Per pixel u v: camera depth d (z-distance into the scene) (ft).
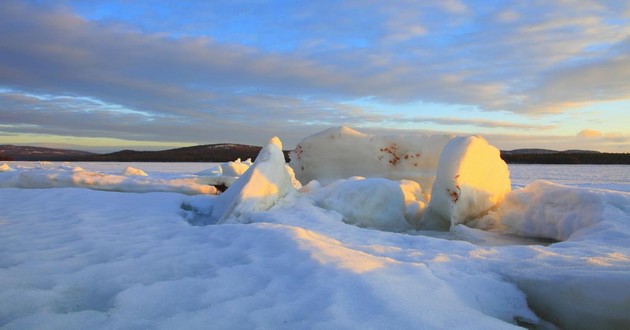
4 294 9.02
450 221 22.22
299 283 9.45
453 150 22.98
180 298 9.02
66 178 28.37
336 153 35.58
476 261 12.01
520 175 107.96
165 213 20.54
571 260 11.67
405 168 34.14
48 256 12.21
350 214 22.62
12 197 23.52
